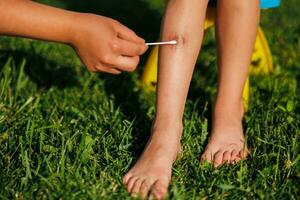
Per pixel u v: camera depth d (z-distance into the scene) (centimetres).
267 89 143
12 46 158
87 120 122
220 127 117
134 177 102
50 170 102
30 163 105
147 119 125
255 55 152
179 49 106
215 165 111
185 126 118
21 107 125
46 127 115
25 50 157
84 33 96
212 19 128
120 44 97
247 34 116
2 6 93
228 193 100
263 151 113
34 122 117
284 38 181
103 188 99
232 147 114
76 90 141
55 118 124
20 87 139
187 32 106
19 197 97
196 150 115
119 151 111
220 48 118
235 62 117
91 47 97
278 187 102
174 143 106
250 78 150
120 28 98
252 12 115
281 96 138
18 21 94
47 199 97
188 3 106
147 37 183
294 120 123
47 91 140
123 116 127
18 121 120
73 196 96
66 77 148
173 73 106
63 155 104
